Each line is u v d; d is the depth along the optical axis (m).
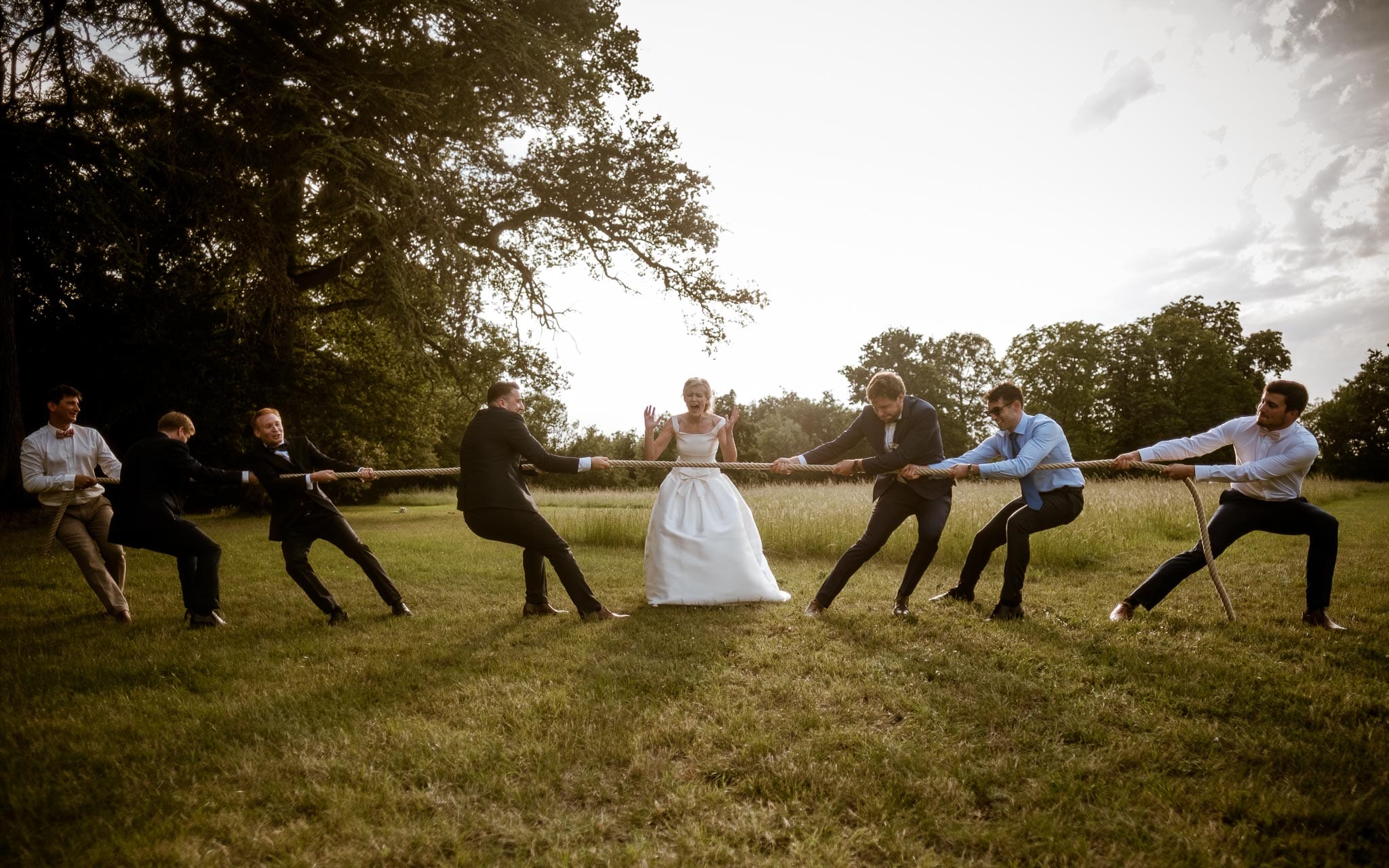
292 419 19.23
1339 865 2.16
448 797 2.58
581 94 16.03
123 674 3.98
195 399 17.00
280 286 14.19
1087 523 9.85
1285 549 8.96
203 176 12.73
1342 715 3.24
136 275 14.07
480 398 21.14
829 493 16.78
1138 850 2.28
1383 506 17.33
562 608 5.87
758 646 4.45
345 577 7.52
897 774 2.72
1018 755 2.90
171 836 2.34
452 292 14.77
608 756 2.90
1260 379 42.84
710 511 5.96
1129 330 39.28
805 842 2.29
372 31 14.43
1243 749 2.91
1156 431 37.53
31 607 5.86
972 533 8.84
